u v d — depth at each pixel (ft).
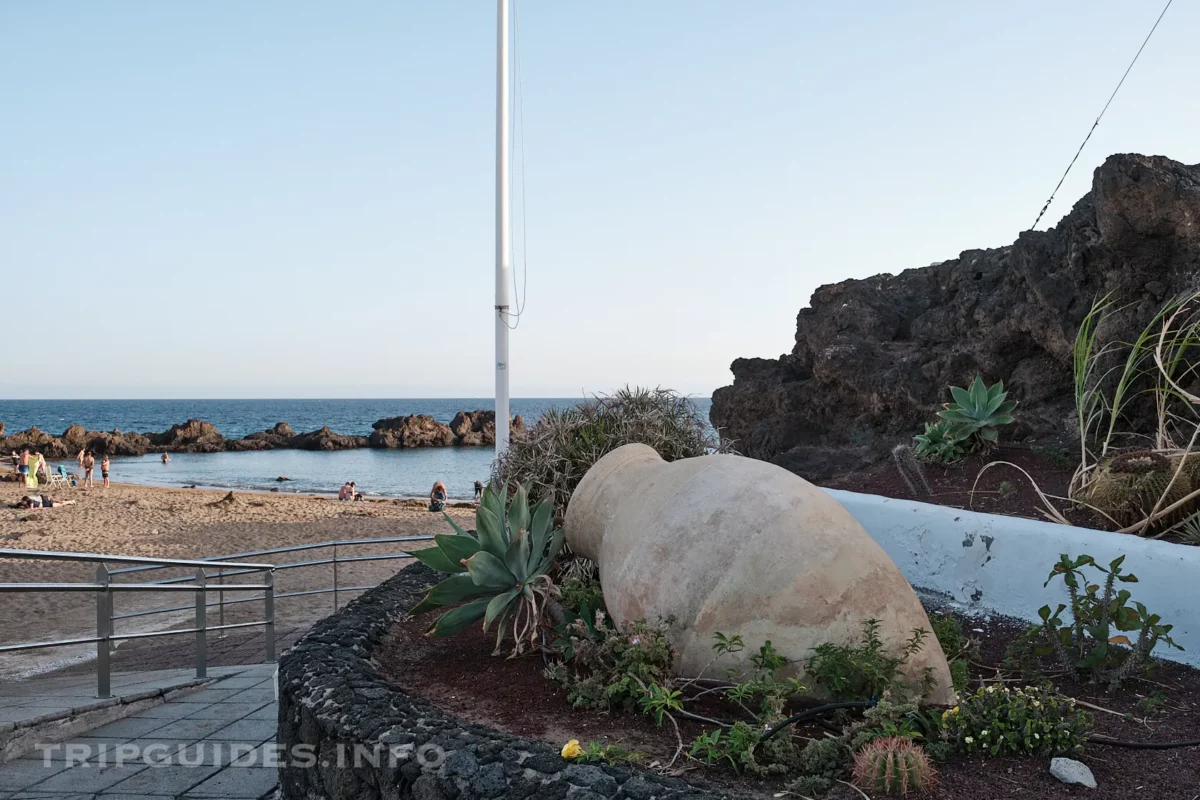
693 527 14.01
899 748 10.36
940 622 16.22
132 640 36.83
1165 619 16.08
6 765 16.79
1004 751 11.41
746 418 41.09
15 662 32.83
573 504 17.38
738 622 13.15
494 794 9.90
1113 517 20.18
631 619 14.23
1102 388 26.40
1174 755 11.48
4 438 236.02
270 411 605.31
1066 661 14.66
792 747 11.06
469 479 171.94
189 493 115.96
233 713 20.65
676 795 9.53
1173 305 23.53
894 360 35.35
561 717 12.84
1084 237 28.19
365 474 182.80
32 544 66.49
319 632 16.75
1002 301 31.45
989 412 27.55
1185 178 25.26
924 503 22.68
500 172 37.19
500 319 37.17
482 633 18.01
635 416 22.33
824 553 13.34
